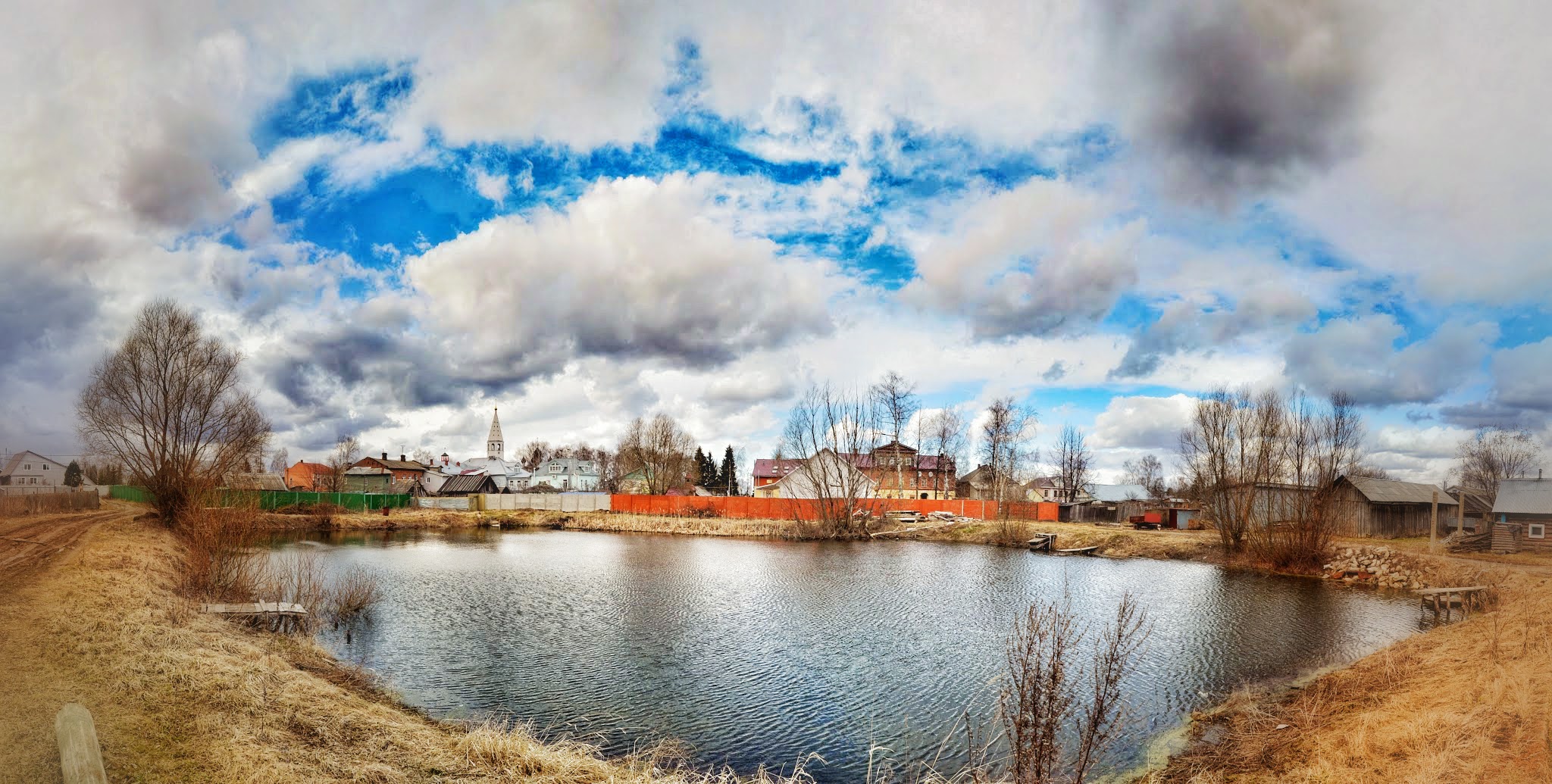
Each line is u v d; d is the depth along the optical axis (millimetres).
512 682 16578
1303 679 17391
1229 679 17359
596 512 71125
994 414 76750
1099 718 9117
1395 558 36062
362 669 16922
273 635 18156
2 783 7266
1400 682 14945
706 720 14414
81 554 24000
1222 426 45781
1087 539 51062
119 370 37406
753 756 12797
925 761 12531
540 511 72750
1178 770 11539
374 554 41875
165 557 27328
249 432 40250
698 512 68250
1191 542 48375
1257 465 44062
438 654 18781
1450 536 43281
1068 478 93125
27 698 10039
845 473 64688
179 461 37594
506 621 23125
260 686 11594
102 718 9555
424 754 9992
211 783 7957
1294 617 25656
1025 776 8812
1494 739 9398
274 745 9312
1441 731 9984
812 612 25531
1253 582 35406
